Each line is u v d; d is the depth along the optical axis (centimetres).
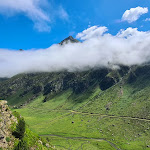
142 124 19912
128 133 18550
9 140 5272
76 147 16250
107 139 18112
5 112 6366
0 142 4812
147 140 16088
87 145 16725
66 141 18338
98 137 19025
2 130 5269
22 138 5903
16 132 5812
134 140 16662
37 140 6862
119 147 15712
